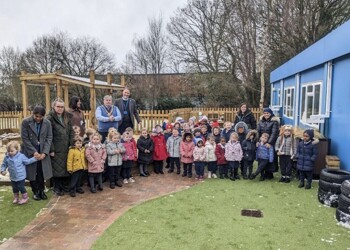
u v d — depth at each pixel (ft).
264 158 21.90
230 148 22.45
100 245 12.05
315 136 22.75
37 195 17.48
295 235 13.03
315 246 12.05
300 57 34.12
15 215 15.16
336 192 16.44
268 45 74.74
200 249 11.73
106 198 17.88
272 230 13.51
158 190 19.58
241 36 83.97
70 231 13.37
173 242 12.29
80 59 125.59
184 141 23.12
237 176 22.89
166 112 50.24
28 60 116.06
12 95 100.12
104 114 21.59
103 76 115.14
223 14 88.99
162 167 24.52
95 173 18.98
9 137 38.63
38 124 17.03
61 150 18.02
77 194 18.58
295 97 37.52
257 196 18.34
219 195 18.49
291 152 21.17
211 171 23.27
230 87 85.30
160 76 108.88
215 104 86.79
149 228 13.62
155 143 23.99
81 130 21.20
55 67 121.49
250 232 13.28
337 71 23.44
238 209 16.11
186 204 16.83
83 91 93.97
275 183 21.43
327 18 69.41
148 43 112.16
